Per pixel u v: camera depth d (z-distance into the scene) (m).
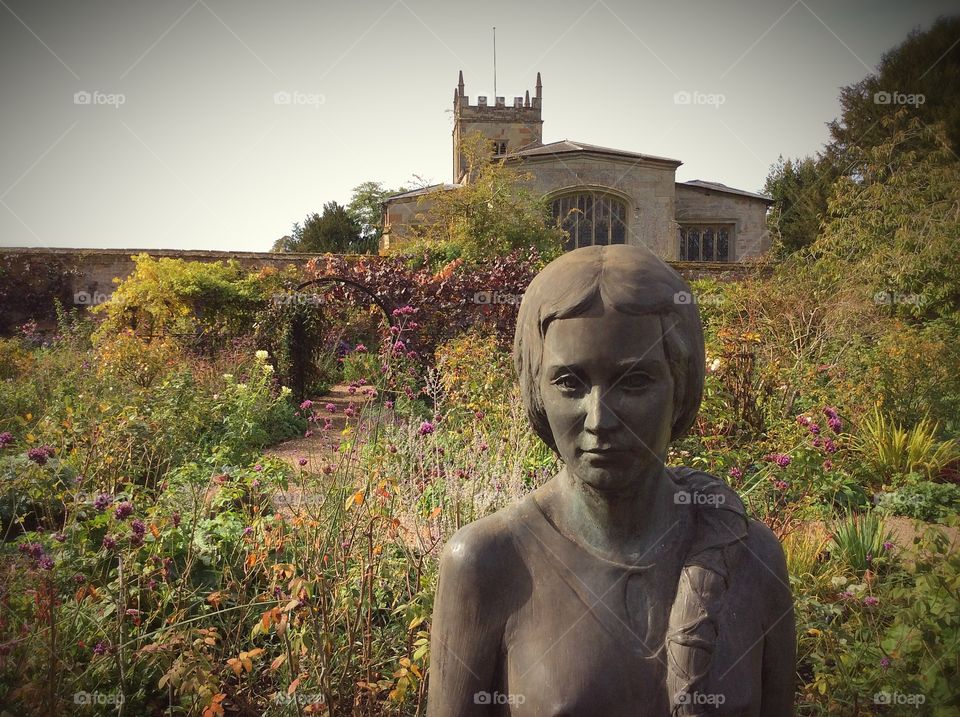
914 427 6.83
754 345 6.58
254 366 9.30
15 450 4.93
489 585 1.33
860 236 11.92
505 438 4.76
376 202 36.62
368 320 11.96
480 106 36.56
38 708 2.25
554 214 26.22
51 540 2.91
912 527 4.98
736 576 1.31
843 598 3.06
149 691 2.70
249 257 17.09
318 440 7.50
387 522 2.88
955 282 10.98
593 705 1.23
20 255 16.83
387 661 2.59
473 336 8.66
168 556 3.08
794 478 4.26
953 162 12.45
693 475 1.47
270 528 3.07
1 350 10.60
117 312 13.19
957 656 2.36
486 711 1.35
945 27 15.30
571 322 1.23
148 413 5.92
